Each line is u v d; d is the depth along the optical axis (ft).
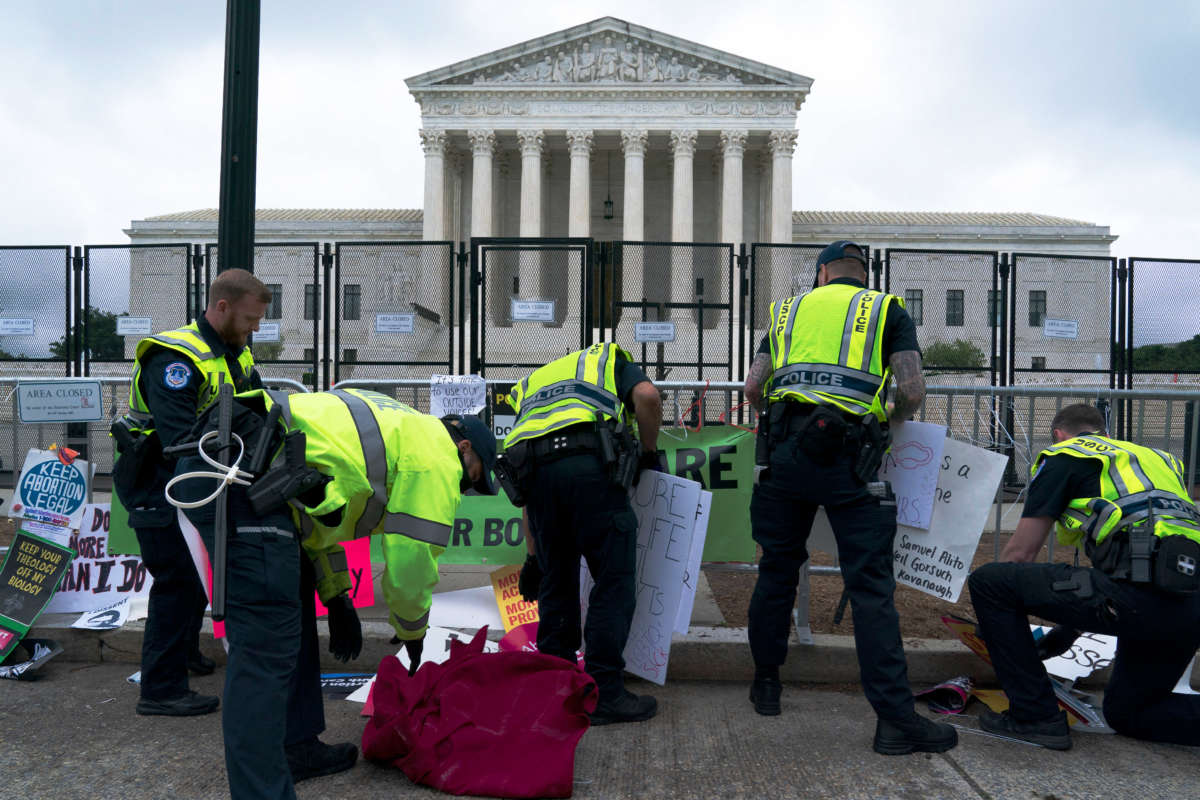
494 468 11.10
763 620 11.85
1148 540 10.25
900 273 33.58
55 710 12.12
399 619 10.20
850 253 12.37
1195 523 10.37
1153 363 32.86
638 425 12.15
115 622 14.83
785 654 12.05
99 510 15.88
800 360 11.32
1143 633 10.39
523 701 9.91
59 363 33.73
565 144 157.28
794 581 11.84
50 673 13.96
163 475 11.31
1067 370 32.94
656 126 145.59
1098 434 11.98
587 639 11.62
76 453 15.71
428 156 146.10
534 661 10.27
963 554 12.19
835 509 10.95
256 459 8.64
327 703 12.54
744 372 32.81
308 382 36.58
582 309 31.65
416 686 10.31
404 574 9.79
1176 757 10.68
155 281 33.71
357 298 33.42
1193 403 18.08
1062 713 11.05
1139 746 11.02
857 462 10.69
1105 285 33.30
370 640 13.99
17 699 12.60
